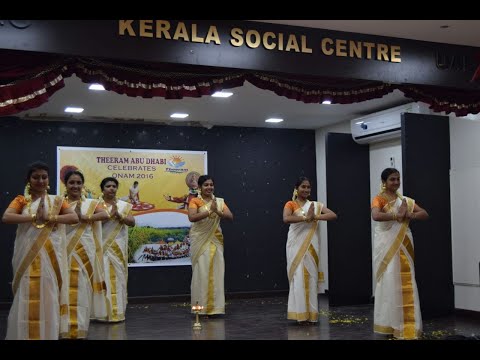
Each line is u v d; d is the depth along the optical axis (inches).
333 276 357.7
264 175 420.5
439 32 236.2
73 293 241.4
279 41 221.0
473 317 306.8
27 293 192.7
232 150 414.0
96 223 260.5
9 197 368.8
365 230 369.7
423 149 311.3
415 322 245.3
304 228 292.4
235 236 411.5
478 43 251.4
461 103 259.0
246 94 319.0
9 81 192.9
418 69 244.2
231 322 301.9
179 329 282.0
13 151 370.9
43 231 195.3
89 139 384.8
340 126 406.9
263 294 412.8
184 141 403.5
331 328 279.0
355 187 369.1
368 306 356.5
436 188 313.7
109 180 305.3
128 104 340.2
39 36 188.9
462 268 311.7
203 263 317.7
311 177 429.4
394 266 247.4
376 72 236.4
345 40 231.8
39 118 373.7
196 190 402.3
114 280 304.0
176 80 214.1
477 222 304.3
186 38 207.2
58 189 376.2
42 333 192.4
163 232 393.7
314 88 235.3
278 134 425.7
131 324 298.5
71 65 201.0
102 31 196.2
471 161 307.7
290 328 280.8
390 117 340.5
